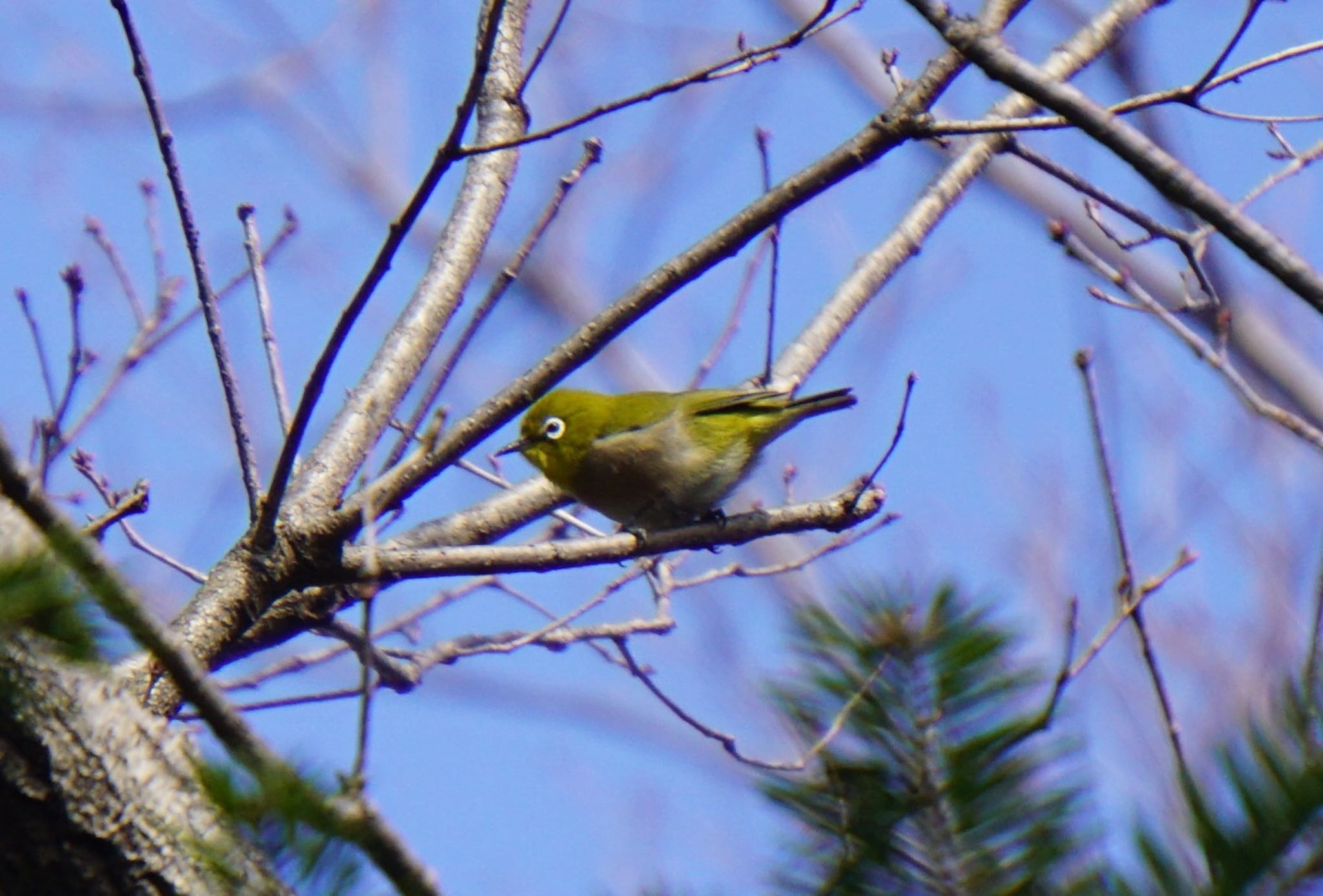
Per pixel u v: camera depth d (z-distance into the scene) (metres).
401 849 3.91
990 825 3.55
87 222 12.73
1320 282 7.06
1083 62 13.78
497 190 12.45
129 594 4.45
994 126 9.68
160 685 8.94
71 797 5.50
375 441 9.58
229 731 4.75
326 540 9.48
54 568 3.97
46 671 5.53
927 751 3.63
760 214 10.32
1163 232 10.62
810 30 8.98
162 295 12.75
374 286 8.60
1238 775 3.06
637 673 12.25
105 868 5.52
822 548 13.42
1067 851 3.49
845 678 3.71
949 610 3.76
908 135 9.84
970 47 7.79
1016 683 3.69
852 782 3.65
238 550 9.59
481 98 12.73
